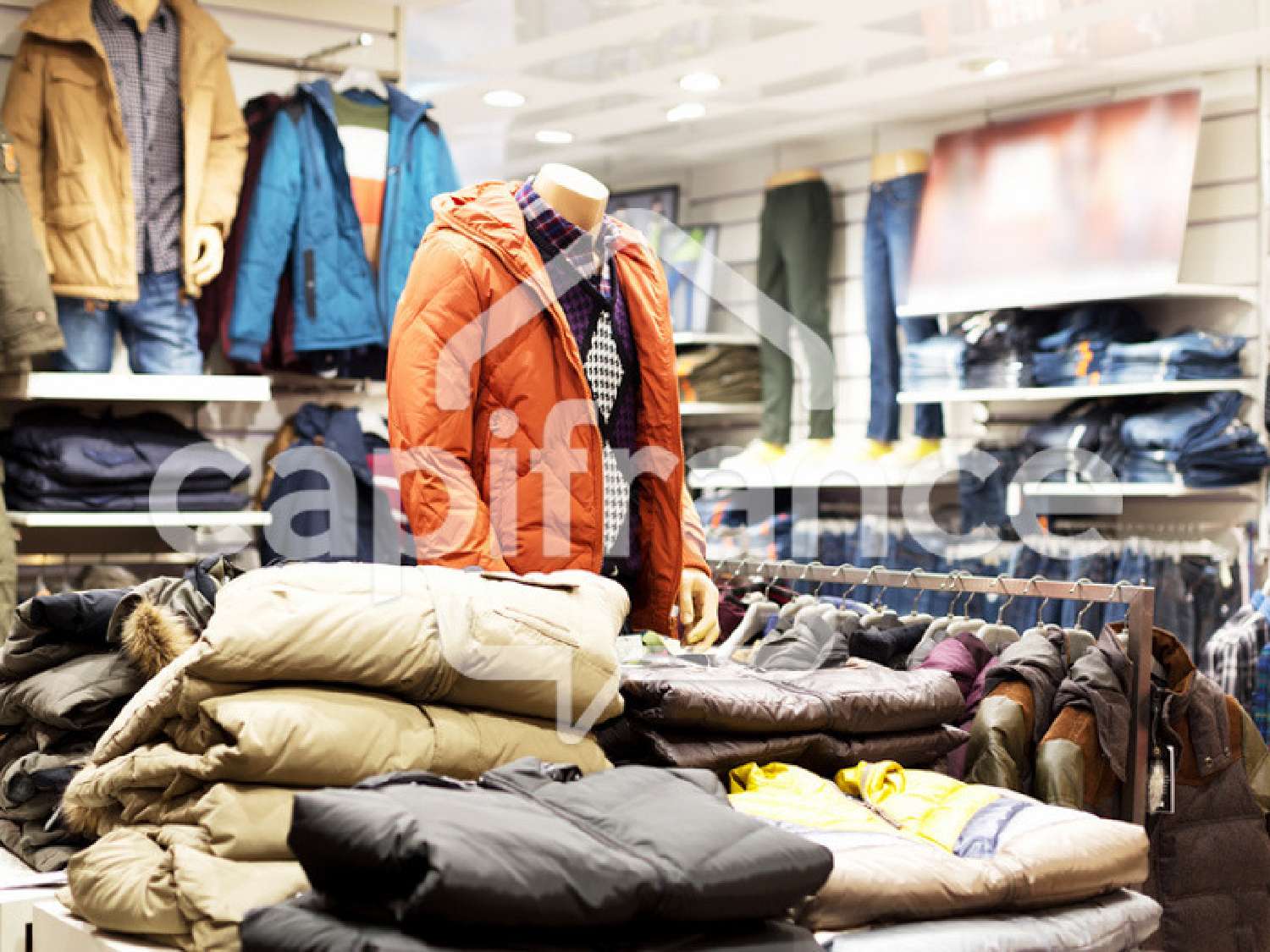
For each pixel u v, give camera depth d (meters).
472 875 1.36
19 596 4.46
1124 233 5.43
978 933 1.72
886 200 6.28
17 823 2.14
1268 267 5.17
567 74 5.55
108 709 2.12
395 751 1.75
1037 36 4.91
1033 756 2.37
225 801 1.68
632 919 1.46
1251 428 5.05
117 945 1.72
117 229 4.42
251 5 4.89
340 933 1.42
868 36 4.93
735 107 6.12
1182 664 2.55
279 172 4.75
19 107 4.30
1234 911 2.62
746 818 1.59
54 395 4.33
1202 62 5.22
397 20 5.12
